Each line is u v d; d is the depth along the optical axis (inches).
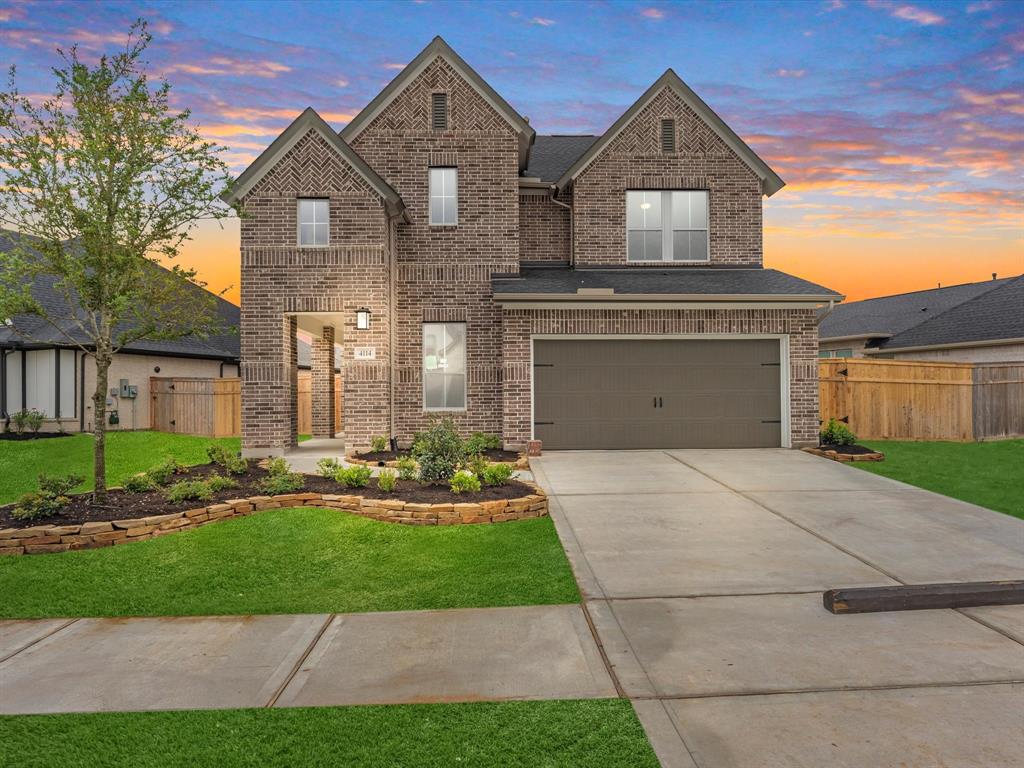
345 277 539.2
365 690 161.5
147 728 144.3
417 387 593.9
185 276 335.9
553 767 128.3
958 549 278.5
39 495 309.1
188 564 265.6
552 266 649.6
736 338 559.2
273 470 386.6
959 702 153.0
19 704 156.2
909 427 643.5
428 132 604.4
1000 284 1088.2
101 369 329.4
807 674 167.6
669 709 150.5
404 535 302.0
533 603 221.8
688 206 640.4
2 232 331.9
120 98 316.8
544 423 553.9
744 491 390.9
